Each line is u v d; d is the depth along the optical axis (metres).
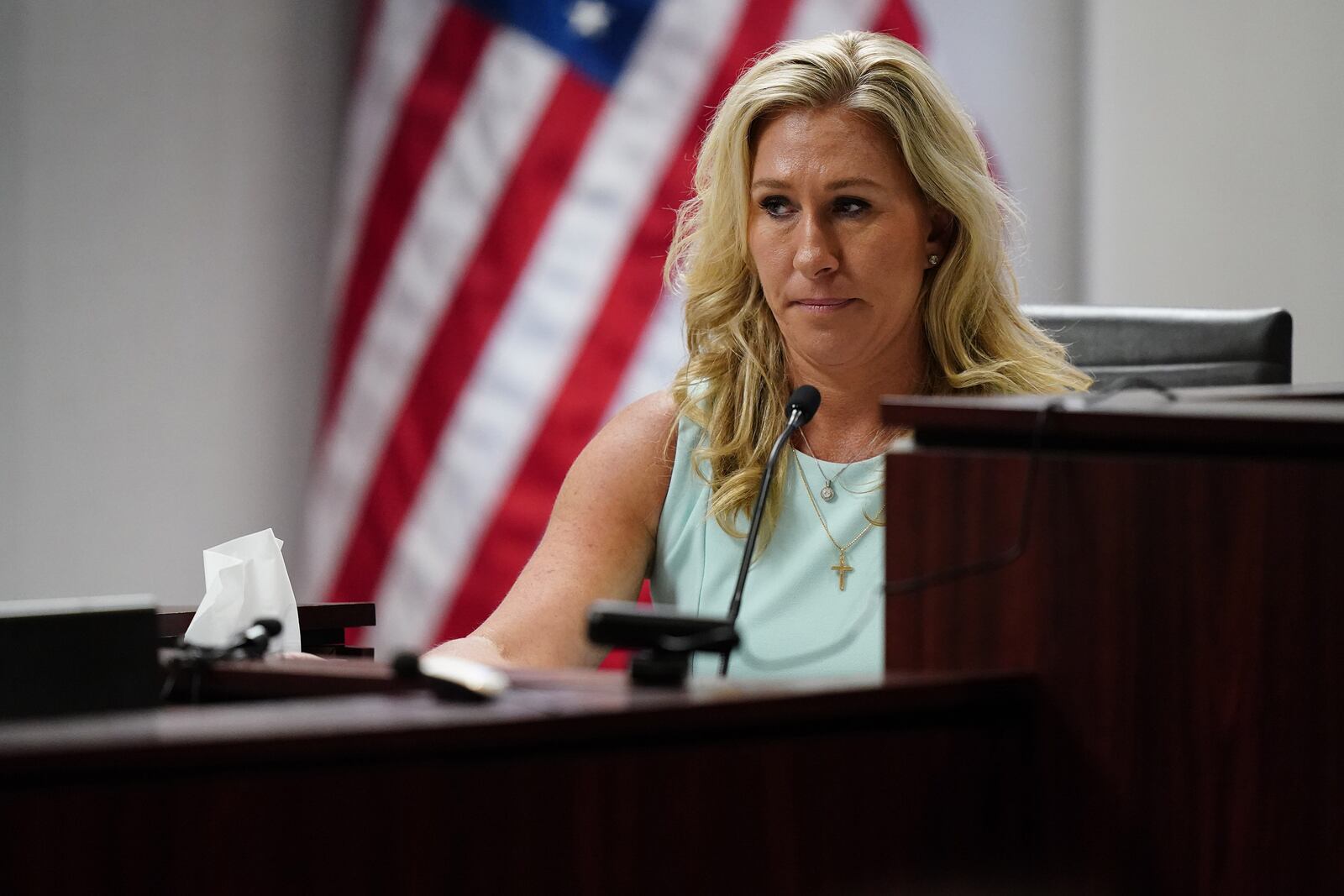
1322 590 3.58
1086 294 12.77
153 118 11.41
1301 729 3.61
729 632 3.93
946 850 3.87
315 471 11.70
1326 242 11.52
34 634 3.96
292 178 11.77
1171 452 3.86
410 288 11.29
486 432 11.30
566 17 11.37
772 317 7.16
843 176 6.57
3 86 11.06
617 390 11.36
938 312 7.02
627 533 7.19
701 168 7.38
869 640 6.57
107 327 11.31
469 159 11.32
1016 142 12.67
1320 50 11.51
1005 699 3.95
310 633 6.55
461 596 11.28
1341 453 3.62
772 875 3.57
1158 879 3.81
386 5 11.38
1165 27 12.23
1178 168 12.21
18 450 11.10
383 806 3.14
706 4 11.52
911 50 6.86
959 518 4.14
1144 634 3.83
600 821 3.35
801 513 6.89
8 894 2.81
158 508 11.45
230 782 3.00
